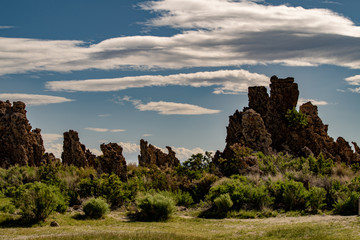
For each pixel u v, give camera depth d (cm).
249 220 3400
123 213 3762
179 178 5056
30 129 5241
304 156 5531
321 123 6034
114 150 4881
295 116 5825
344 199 3666
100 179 4297
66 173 4638
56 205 3241
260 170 4672
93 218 3438
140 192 4300
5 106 5206
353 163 5788
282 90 6034
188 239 2416
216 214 3672
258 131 5472
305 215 3484
